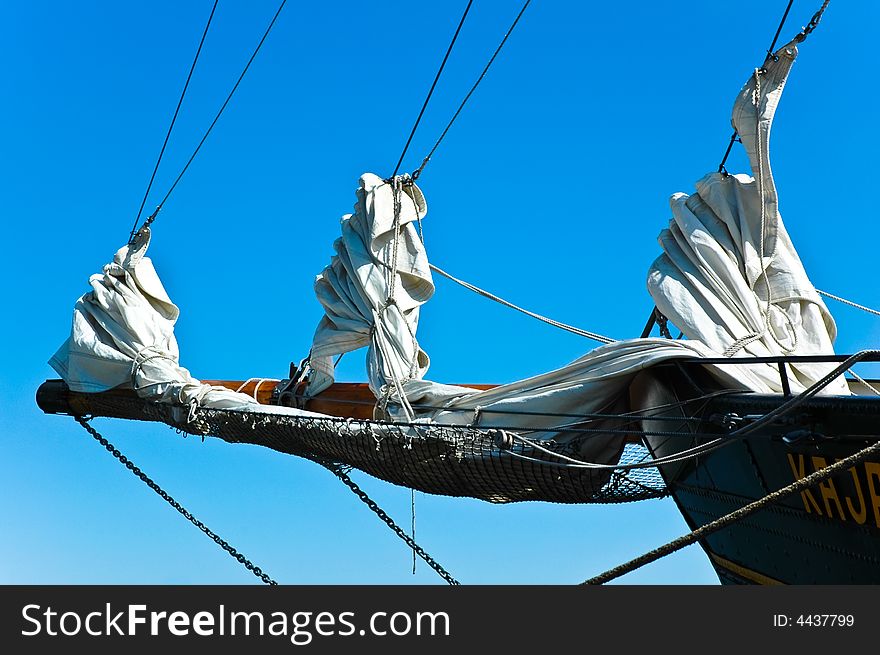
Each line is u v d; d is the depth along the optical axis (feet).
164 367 41.34
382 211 37.88
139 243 44.11
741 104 32.96
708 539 32.37
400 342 35.99
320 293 39.04
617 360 29.96
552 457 30.55
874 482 23.72
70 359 43.62
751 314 31.81
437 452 32.09
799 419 25.23
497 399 31.96
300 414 35.68
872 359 23.80
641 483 32.53
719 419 27.84
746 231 33.30
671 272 33.78
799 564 28.12
